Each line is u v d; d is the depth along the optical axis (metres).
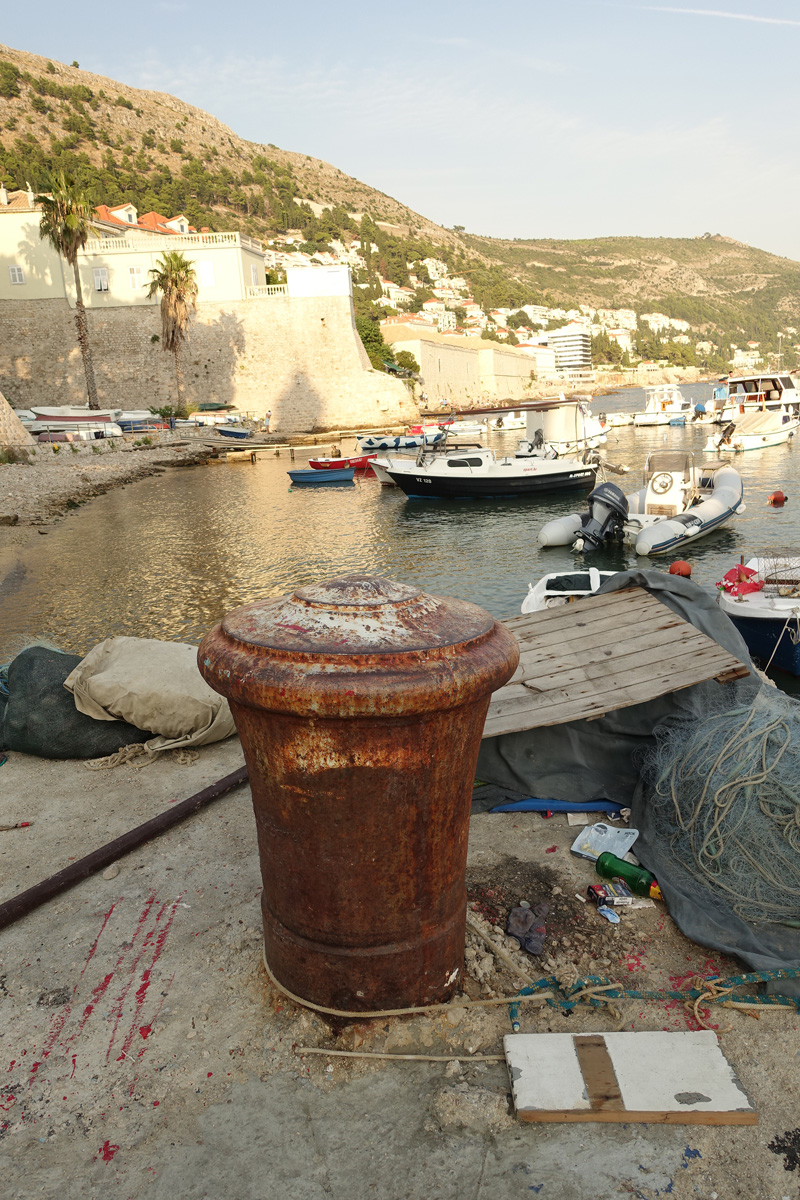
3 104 197.38
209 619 12.90
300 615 2.23
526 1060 2.26
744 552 16.47
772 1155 1.98
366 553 18.48
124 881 3.28
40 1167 2.01
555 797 3.89
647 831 3.43
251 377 58.88
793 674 8.50
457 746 2.19
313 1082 2.25
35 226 55.28
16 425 38.38
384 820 2.18
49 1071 2.32
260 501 27.86
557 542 18.09
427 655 2.05
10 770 4.48
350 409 59.44
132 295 57.00
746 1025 2.43
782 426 37.59
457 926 2.51
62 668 4.79
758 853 2.95
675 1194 1.88
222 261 57.59
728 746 3.23
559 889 3.19
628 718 4.01
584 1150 2.01
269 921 2.51
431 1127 2.09
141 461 38.81
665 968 2.73
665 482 18.34
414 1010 2.44
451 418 57.03
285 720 2.05
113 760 4.46
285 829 2.26
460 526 21.94
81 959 2.81
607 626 4.57
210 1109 2.17
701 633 4.26
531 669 4.25
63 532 21.66
